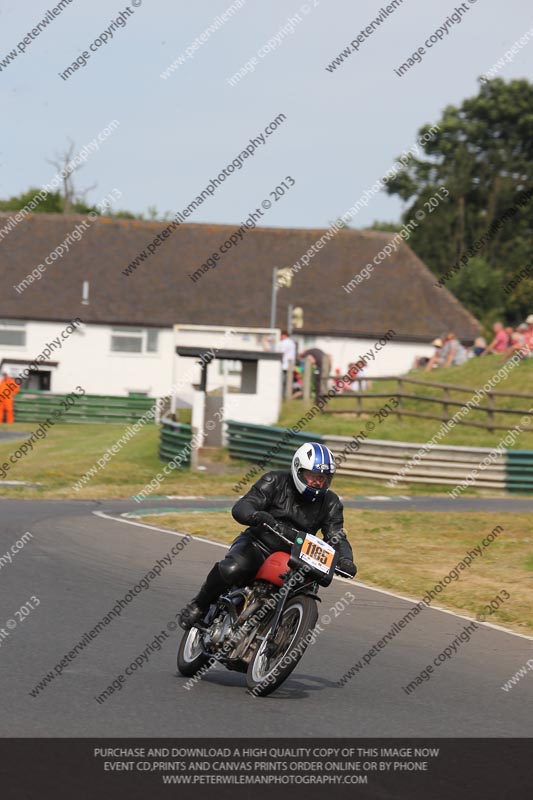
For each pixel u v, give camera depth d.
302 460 24.59
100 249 170.00
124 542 47.81
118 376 160.38
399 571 43.12
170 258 169.88
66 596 35.16
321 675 26.83
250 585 25.02
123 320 159.62
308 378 97.38
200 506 63.28
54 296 162.50
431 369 111.12
